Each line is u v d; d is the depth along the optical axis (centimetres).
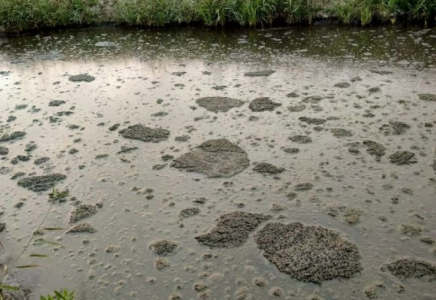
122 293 153
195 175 216
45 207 198
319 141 239
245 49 412
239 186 205
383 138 238
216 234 177
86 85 340
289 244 170
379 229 175
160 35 477
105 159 233
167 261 166
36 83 350
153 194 203
